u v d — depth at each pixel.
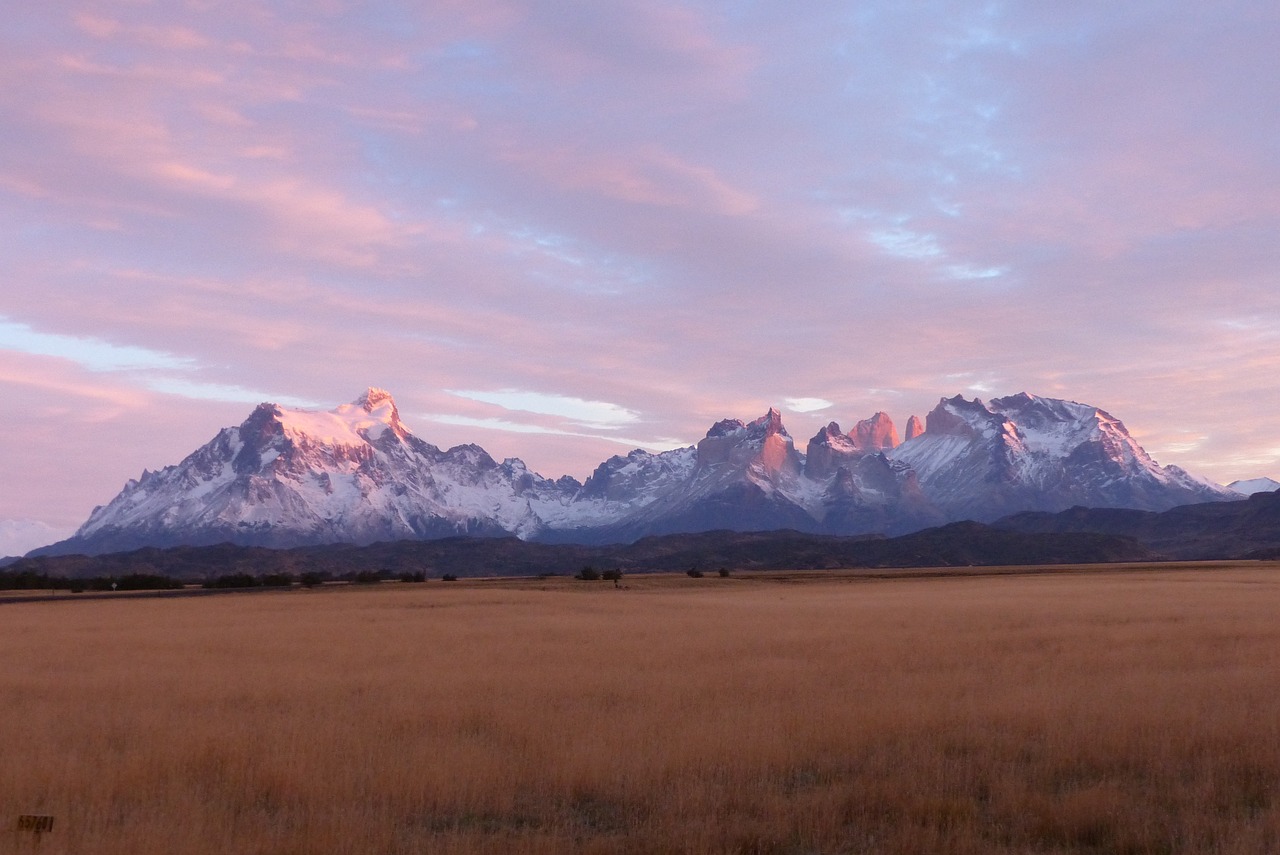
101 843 12.50
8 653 38.34
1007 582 114.06
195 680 28.59
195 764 17.05
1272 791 14.57
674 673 29.00
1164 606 60.06
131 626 54.81
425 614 64.81
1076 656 31.80
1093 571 156.12
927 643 37.56
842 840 13.04
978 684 24.86
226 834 12.85
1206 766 15.66
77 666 33.44
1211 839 12.72
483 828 13.89
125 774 16.00
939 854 12.47
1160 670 27.58
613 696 24.42
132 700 24.66
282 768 16.00
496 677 28.38
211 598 97.44
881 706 21.11
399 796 15.04
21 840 12.79
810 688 24.80
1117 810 13.54
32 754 17.56
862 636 41.50
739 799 14.47
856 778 15.48
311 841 12.56
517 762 16.91
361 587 130.75
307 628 51.59
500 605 76.75
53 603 90.19
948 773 15.52
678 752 16.92
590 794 15.53
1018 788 14.73
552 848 12.40
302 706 23.16
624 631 47.31
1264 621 46.91
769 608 68.62
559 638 43.72
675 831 12.98
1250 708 20.47
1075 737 17.52
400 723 20.72
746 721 19.83
